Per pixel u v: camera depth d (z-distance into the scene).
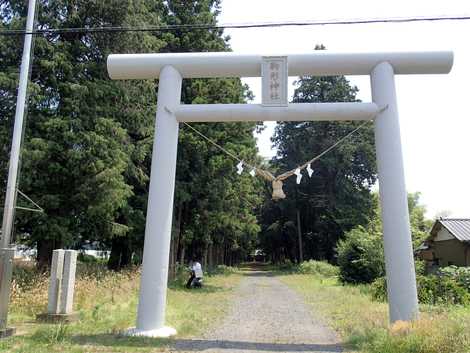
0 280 8.01
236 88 22.42
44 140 13.91
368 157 39.91
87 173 14.70
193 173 21.66
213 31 23.56
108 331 8.53
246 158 21.91
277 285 23.75
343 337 8.49
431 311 10.35
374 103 8.99
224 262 57.00
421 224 34.88
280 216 49.62
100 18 16.09
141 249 21.80
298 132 42.72
